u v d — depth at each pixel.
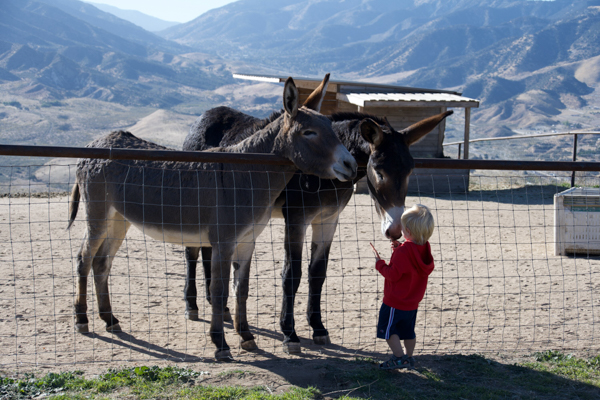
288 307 4.43
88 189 4.65
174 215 4.26
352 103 14.77
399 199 3.84
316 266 4.69
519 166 4.03
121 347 4.36
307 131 3.80
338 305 5.55
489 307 5.38
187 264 5.25
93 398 3.10
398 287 3.56
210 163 4.17
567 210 7.54
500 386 3.44
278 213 5.20
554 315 5.10
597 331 4.63
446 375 3.60
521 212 11.28
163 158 3.69
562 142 102.12
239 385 3.36
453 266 7.09
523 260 7.36
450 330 4.73
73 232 8.95
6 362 3.90
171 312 5.40
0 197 12.65
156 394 3.17
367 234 9.20
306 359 4.01
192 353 4.23
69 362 3.92
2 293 5.66
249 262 4.38
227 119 5.73
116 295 5.84
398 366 3.56
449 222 10.27
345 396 3.18
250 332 4.48
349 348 4.38
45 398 3.12
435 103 13.80
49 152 3.53
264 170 4.14
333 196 4.52
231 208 4.04
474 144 91.94
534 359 3.96
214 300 4.05
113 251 4.84
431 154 14.81
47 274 6.45
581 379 3.56
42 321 4.94
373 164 3.93
